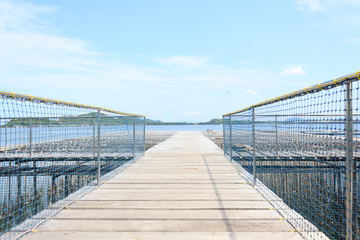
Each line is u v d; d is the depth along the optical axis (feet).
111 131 18.49
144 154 27.91
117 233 8.25
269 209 10.46
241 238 7.88
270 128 21.17
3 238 7.79
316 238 7.80
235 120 21.49
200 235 8.09
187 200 11.74
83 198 12.05
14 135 11.79
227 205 10.96
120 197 12.22
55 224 8.98
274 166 23.61
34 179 19.84
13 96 7.41
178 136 62.39
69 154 19.69
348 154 6.01
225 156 26.53
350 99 5.85
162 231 8.40
